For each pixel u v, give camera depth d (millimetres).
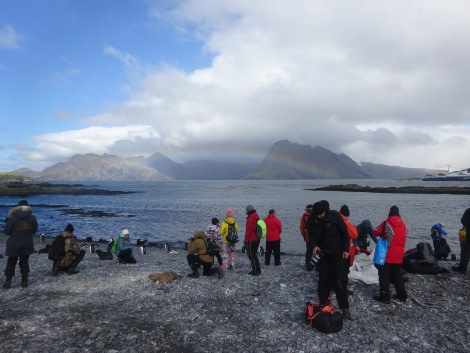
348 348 6047
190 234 33312
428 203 74938
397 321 7168
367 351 5930
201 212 56562
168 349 6102
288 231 33438
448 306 7977
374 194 118062
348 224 8922
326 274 7273
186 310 8062
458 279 9977
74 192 130250
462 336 6445
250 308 8180
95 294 9398
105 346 6160
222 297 9039
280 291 9523
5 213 56438
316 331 6777
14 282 10961
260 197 103375
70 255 12031
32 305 8391
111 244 19406
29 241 9992
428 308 7848
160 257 18562
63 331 6773
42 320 7352
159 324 7219
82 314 7758
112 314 7781
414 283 9617
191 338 6543
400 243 8031
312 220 7297
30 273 12562
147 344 6273
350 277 9523
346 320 7219
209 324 7230
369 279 9398
